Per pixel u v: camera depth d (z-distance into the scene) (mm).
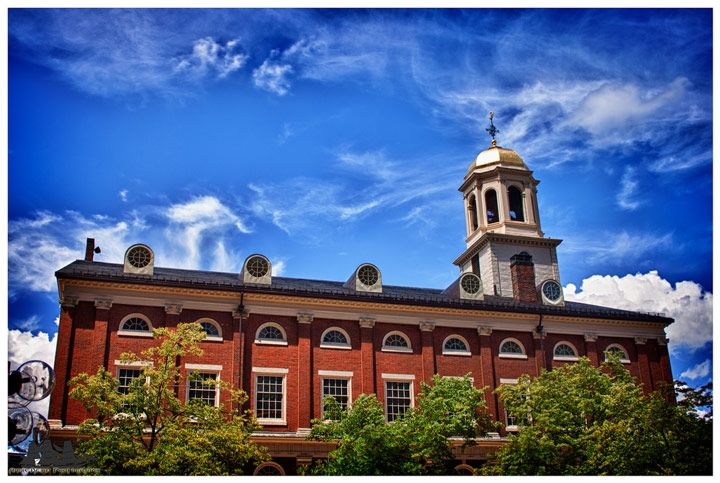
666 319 49375
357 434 33531
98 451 28766
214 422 31062
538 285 52531
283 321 42438
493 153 63188
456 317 45875
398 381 43469
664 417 29609
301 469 34562
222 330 41031
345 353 43000
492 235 58062
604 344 48719
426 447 34688
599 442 31438
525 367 46312
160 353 31625
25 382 16844
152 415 30547
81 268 40781
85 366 37625
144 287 39844
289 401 40906
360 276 46000
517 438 34438
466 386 36750
